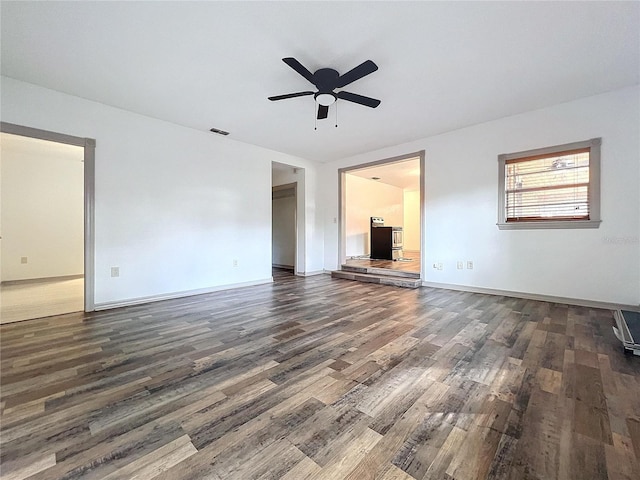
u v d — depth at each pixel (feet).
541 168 12.18
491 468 3.56
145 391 5.36
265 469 3.56
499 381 5.66
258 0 6.21
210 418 4.57
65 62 8.48
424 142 15.58
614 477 3.40
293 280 18.31
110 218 11.45
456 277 14.60
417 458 3.73
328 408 4.83
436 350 7.16
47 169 18.25
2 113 9.26
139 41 7.55
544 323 9.24
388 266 19.43
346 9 6.47
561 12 6.56
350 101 10.19
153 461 3.68
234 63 8.54
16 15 6.57
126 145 11.84
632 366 6.22
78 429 4.30
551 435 4.13
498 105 11.56
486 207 13.52
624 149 10.35
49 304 12.00
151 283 12.59
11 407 4.84
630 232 10.34
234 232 15.69
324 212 21.27
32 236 17.80
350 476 3.45
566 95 10.76
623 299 10.49
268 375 5.96
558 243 11.76
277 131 14.39
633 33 7.23
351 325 9.18
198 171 14.17
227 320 9.77
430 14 6.61
